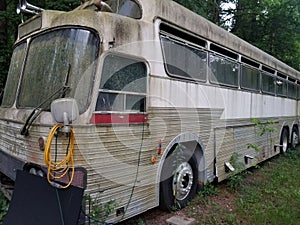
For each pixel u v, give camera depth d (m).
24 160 3.12
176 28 3.96
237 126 5.63
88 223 2.74
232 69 5.47
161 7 3.73
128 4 3.66
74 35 3.02
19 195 2.92
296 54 17.12
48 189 2.71
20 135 3.21
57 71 3.08
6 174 3.59
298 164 7.66
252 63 6.46
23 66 3.66
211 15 14.95
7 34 8.07
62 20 3.15
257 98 6.67
